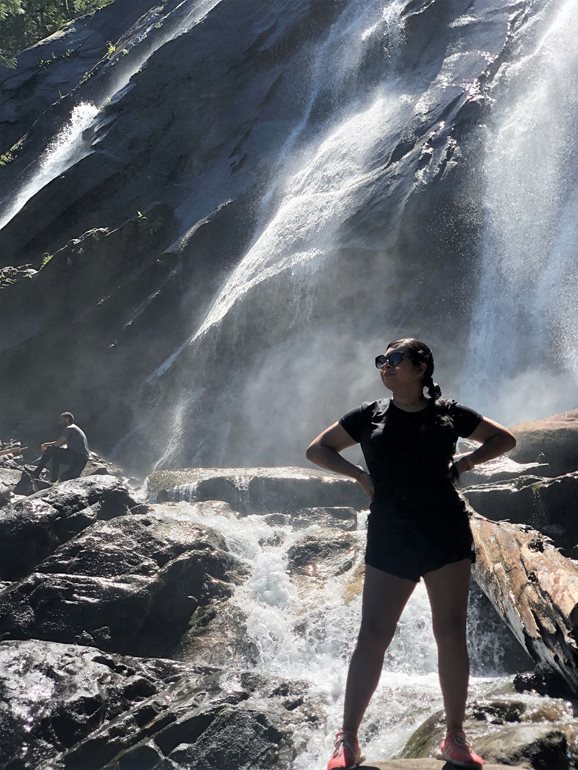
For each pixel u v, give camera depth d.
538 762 3.89
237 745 5.53
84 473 14.36
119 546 8.24
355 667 3.51
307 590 8.18
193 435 18.58
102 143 24.16
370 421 3.68
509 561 6.33
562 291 16.22
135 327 20.38
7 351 21.12
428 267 17.19
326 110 22.64
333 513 9.78
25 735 5.90
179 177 23.66
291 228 18.98
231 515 9.96
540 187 17.36
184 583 8.07
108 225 23.30
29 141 28.73
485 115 18.53
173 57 25.11
